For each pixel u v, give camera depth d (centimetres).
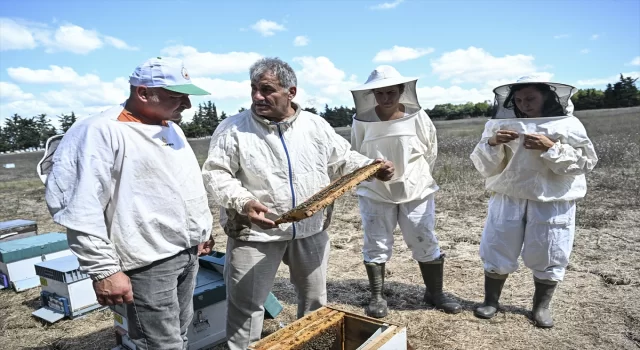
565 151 317
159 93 223
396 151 361
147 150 223
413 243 391
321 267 294
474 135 2166
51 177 203
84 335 391
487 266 374
